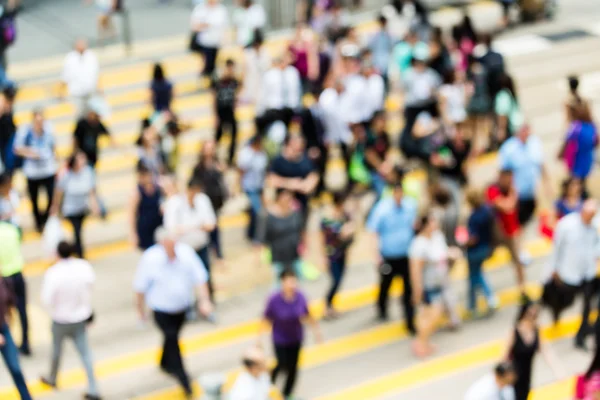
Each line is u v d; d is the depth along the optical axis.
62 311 21.64
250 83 36.22
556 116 39.56
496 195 26.03
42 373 23.80
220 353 24.86
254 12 41.50
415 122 31.59
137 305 24.91
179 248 22.00
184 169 34.56
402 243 24.61
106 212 31.95
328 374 24.16
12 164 30.05
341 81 34.12
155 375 23.92
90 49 45.88
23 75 42.69
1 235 23.00
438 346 25.30
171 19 50.12
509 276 28.81
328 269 25.67
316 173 28.27
